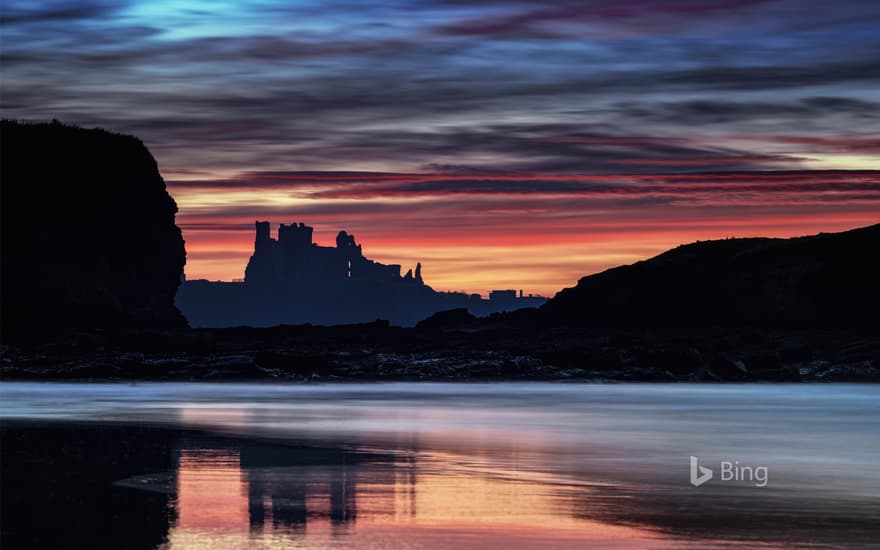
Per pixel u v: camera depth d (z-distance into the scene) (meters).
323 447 49.09
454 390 129.88
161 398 101.56
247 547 25.73
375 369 174.62
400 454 46.34
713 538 27.31
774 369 187.88
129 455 44.53
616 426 66.69
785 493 35.12
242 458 43.72
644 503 32.59
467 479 37.72
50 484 35.09
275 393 116.06
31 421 66.19
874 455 49.06
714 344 195.75
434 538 27.06
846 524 29.19
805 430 65.19
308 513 30.17
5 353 178.38
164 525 28.14
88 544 25.78
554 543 26.62
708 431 63.22
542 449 49.84
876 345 196.88
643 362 182.88
